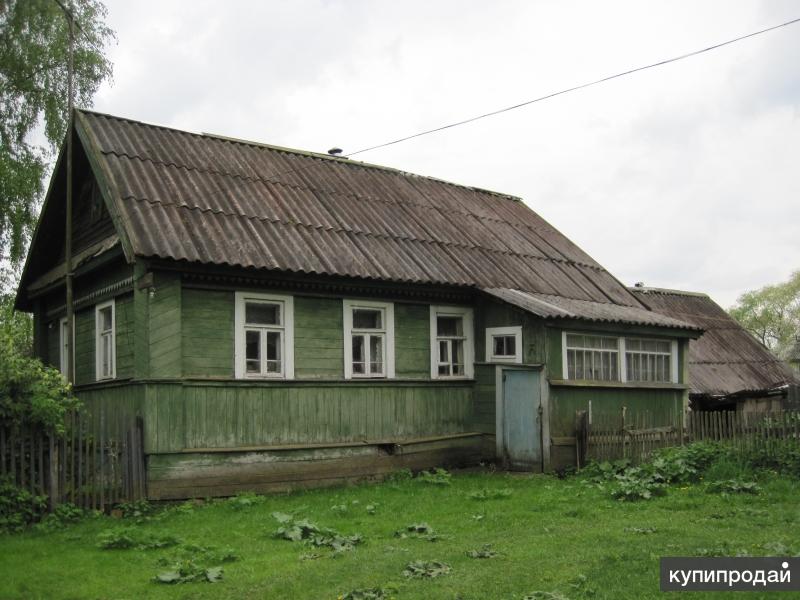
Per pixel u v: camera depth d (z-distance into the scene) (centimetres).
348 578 801
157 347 1301
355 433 1541
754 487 1290
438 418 1686
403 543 972
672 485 1377
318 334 1517
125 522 1138
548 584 759
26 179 2309
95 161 1505
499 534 1011
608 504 1216
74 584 809
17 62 2370
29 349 2589
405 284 1600
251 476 1385
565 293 1925
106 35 2552
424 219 1956
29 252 1919
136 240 1292
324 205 1762
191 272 1342
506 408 1705
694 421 1664
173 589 787
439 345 1730
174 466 1297
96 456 1207
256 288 1440
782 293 6322
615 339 1838
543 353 1652
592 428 1648
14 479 1106
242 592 768
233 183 1659
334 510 1199
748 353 2797
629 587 738
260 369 1444
